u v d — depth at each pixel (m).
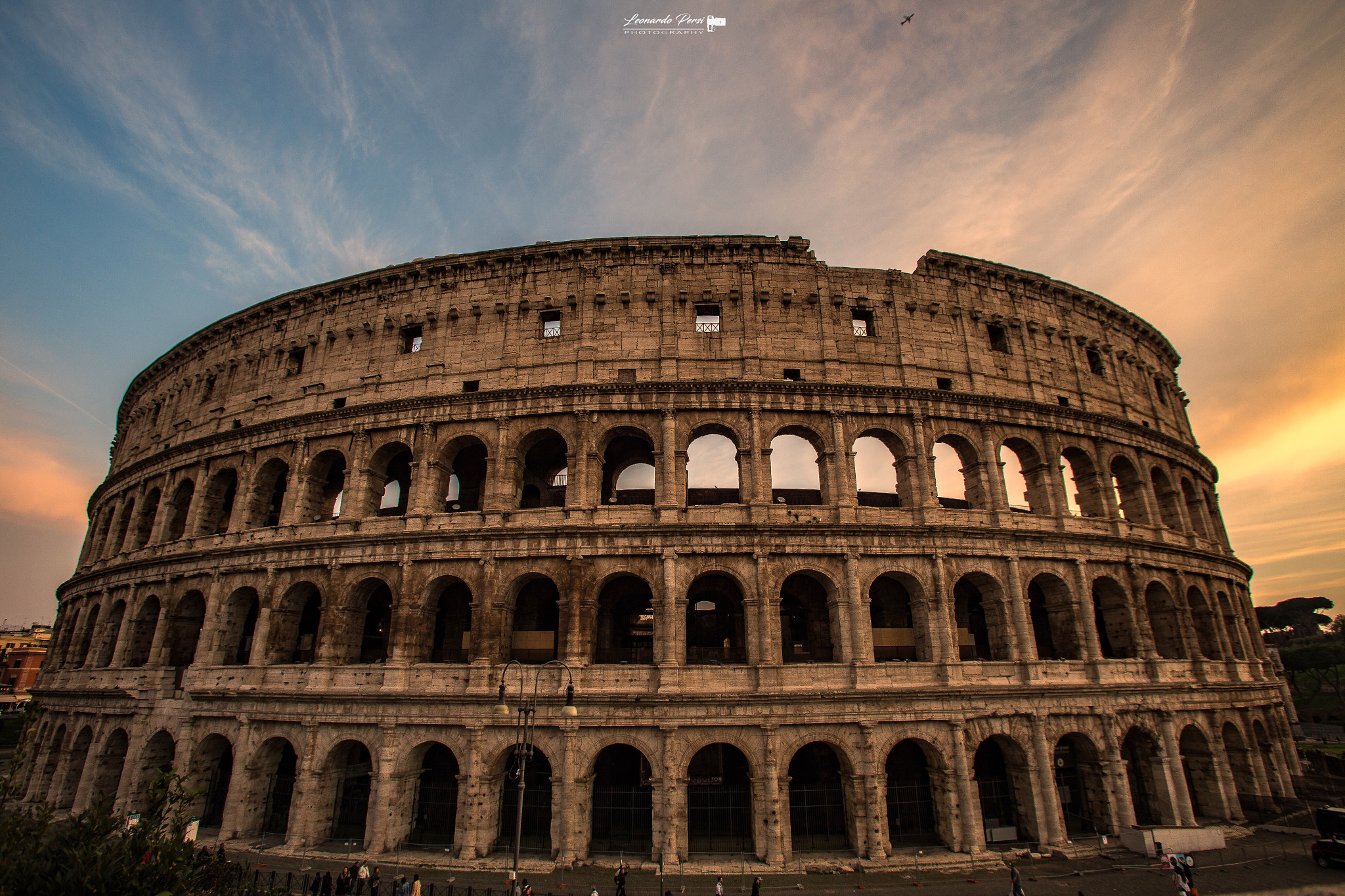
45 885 20.72
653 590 47.34
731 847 45.25
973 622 57.84
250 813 49.28
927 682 47.19
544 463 62.00
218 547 56.81
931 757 47.12
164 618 58.34
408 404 54.31
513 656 50.44
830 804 49.06
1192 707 53.56
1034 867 42.81
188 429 67.19
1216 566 63.31
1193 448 68.25
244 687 51.50
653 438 51.34
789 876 41.03
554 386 52.00
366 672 49.00
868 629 47.56
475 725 45.62
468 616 54.84
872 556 48.88
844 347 54.84
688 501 56.97
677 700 44.28
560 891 38.81
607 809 48.94
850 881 40.38
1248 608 70.19
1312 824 52.66
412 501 52.31
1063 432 57.66
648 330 54.50
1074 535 53.03
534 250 57.25
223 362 66.81
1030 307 61.94
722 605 55.19
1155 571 57.25
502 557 48.81
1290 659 136.75
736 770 50.97
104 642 65.25
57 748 65.62
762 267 56.25
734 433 51.56
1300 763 67.06
